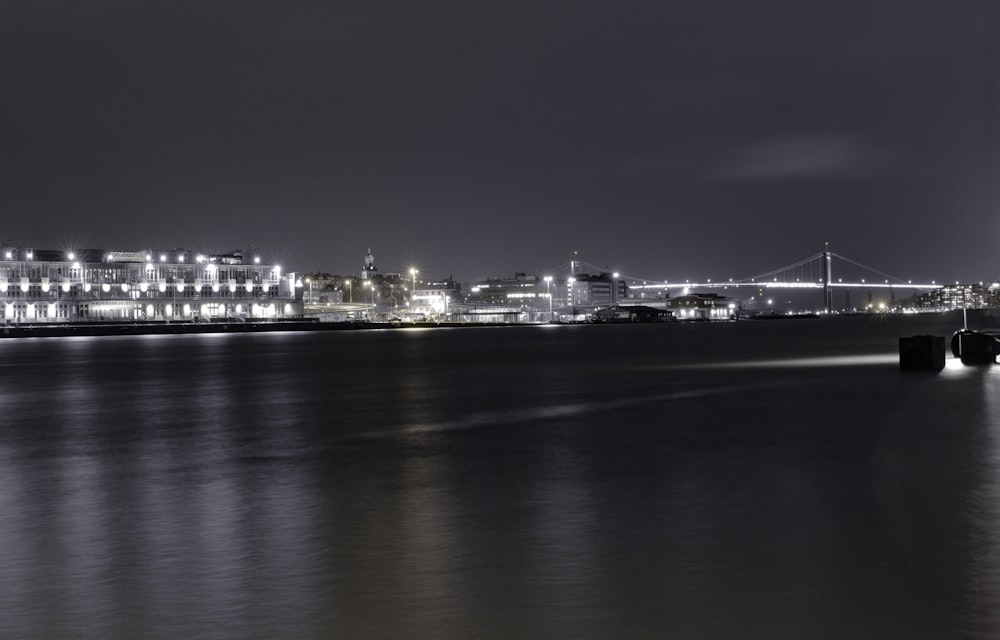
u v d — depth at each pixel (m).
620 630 12.85
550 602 14.00
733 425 35.31
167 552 17.16
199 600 14.31
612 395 50.12
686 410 41.47
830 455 27.50
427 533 18.39
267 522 19.66
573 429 35.34
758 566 15.68
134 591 14.80
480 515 20.03
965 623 12.93
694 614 13.41
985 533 17.66
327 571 15.73
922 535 17.55
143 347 135.38
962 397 43.59
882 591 14.26
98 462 28.91
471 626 13.07
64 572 15.90
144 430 37.50
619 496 21.89
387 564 16.11
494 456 28.77
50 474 26.64
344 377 69.00
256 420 40.50
